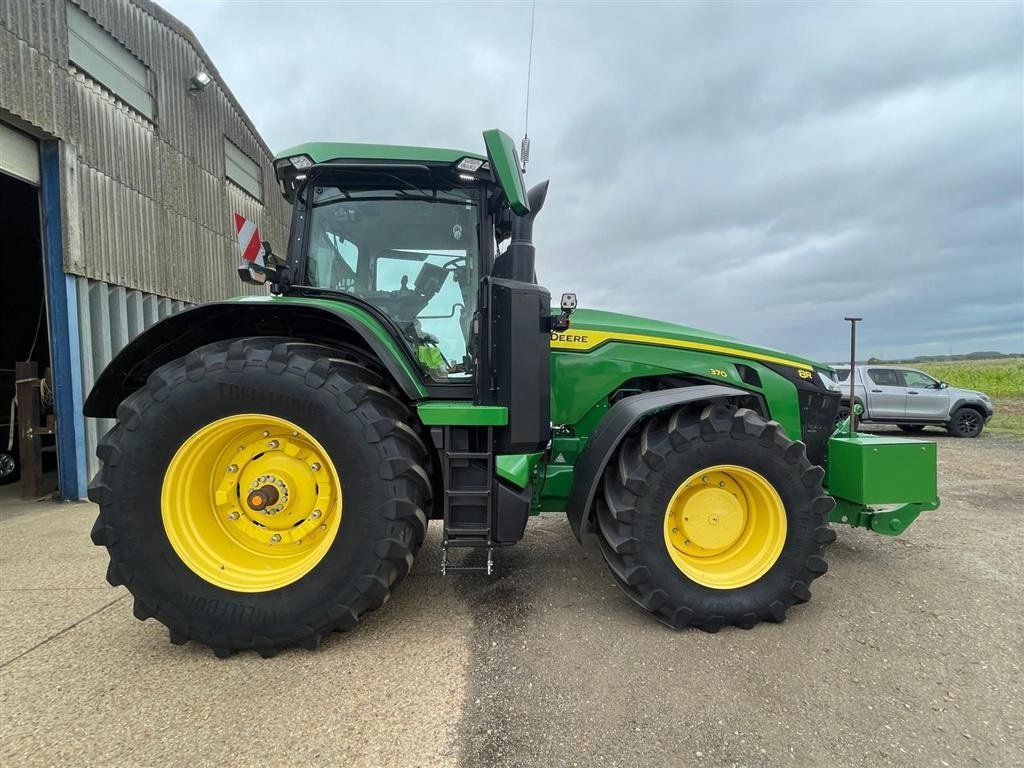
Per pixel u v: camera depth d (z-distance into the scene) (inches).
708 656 87.7
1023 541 147.2
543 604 107.4
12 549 150.3
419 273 112.1
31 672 84.2
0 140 200.4
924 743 67.7
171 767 63.7
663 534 96.6
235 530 96.0
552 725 70.7
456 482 97.3
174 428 89.0
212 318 101.7
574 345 121.6
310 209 110.6
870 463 113.7
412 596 111.2
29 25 203.9
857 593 112.0
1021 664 85.4
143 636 96.0
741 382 125.0
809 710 73.9
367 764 64.1
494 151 93.1
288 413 89.5
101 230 237.6
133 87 261.7
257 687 79.7
